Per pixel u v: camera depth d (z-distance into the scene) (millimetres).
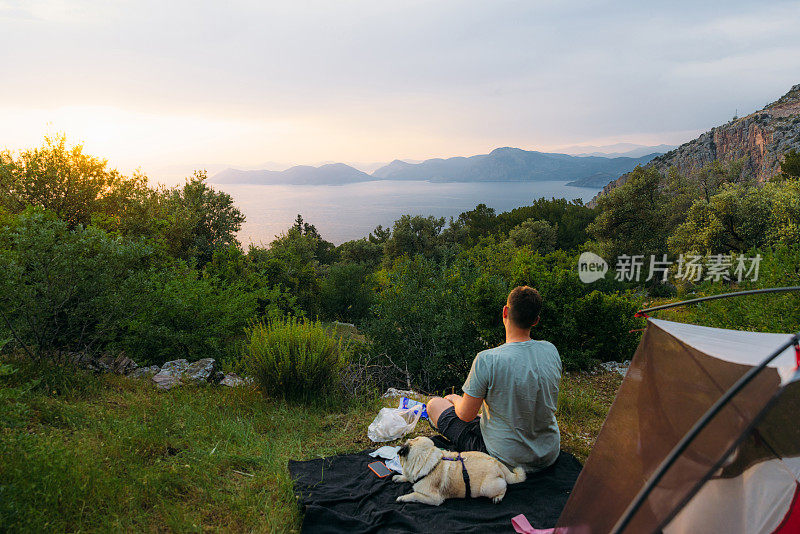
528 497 2691
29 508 2303
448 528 2428
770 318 5715
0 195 9938
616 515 1794
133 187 12328
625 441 2033
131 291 5750
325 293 22859
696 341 2098
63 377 4676
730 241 27016
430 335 7094
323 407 5125
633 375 2283
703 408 1754
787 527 1670
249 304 10852
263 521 2643
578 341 7461
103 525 2434
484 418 2941
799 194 23531
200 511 2736
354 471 3229
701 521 1672
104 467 2994
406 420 4148
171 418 4113
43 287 4832
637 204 38219
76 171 10758
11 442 2725
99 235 5484
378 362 7203
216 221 20078
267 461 3461
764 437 1658
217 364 7176
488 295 7145
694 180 46469
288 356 5410
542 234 48281
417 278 8961
